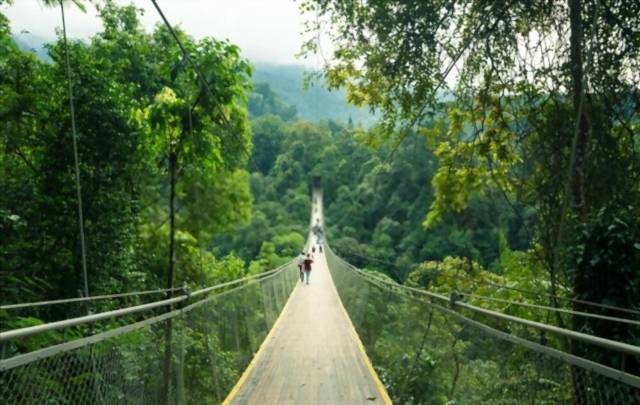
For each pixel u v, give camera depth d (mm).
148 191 11586
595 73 5801
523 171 6453
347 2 6617
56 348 2072
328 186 70812
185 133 7996
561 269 5504
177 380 3963
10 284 5652
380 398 5590
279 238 42812
